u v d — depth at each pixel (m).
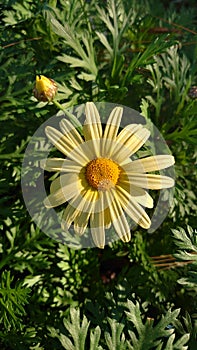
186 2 0.50
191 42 0.37
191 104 0.33
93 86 0.32
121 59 0.33
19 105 0.31
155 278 0.33
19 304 0.28
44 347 0.30
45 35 0.34
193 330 0.27
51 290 0.32
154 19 0.40
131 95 0.35
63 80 0.31
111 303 0.29
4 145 0.32
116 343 0.26
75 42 0.31
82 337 0.26
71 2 0.32
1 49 0.32
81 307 0.33
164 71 0.34
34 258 0.31
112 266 0.36
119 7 0.34
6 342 0.30
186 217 0.34
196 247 0.27
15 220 0.32
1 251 0.31
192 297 0.33
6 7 0.33
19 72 0.31
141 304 0.30
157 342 0.26
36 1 0.33
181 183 0.35
